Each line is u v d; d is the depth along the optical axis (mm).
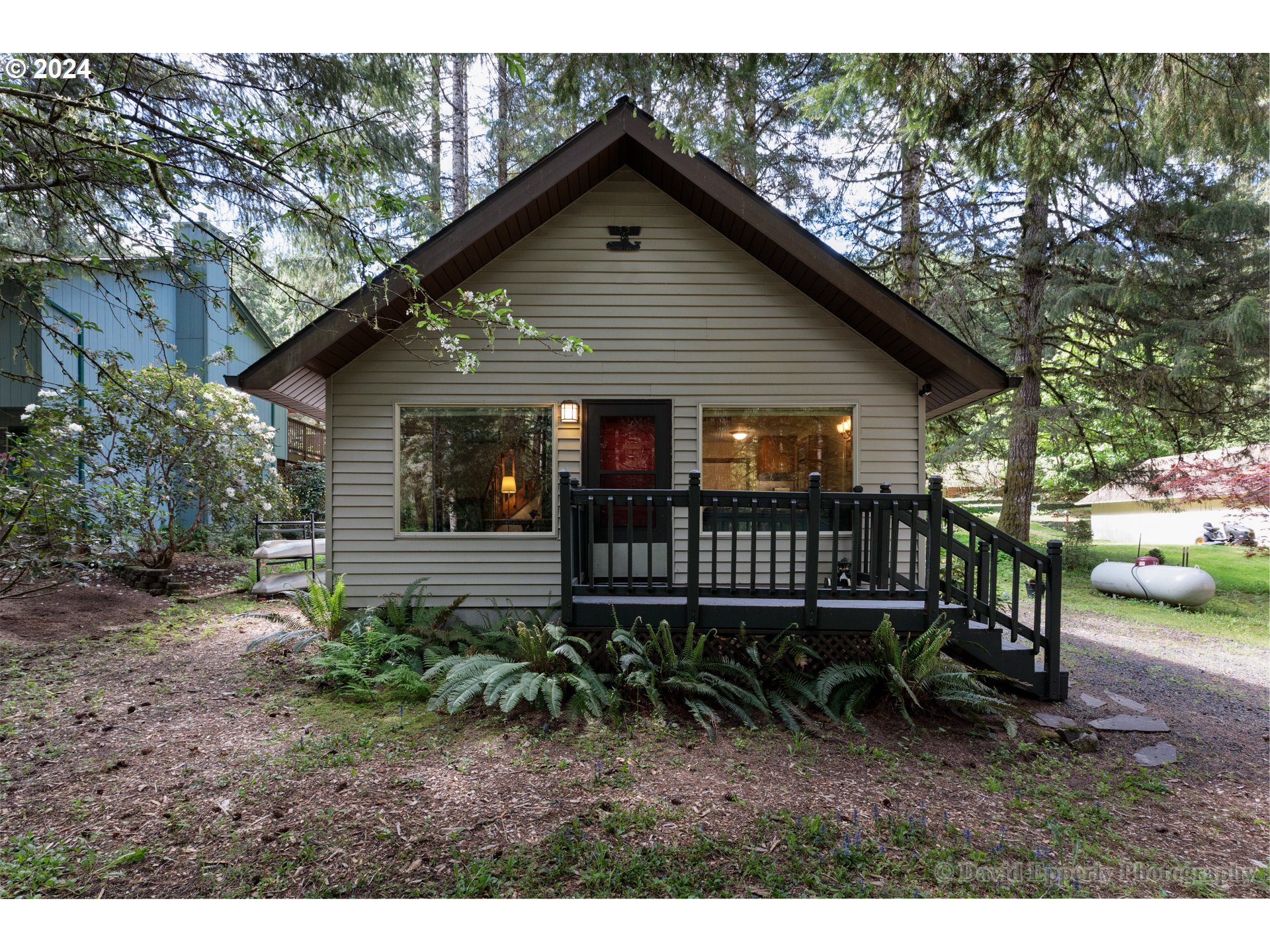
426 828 3074
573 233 6449
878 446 6473
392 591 6406
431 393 6430
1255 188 11211
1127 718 4863
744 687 4973
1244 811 3543
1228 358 10297
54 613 6738
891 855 2959
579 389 6457
